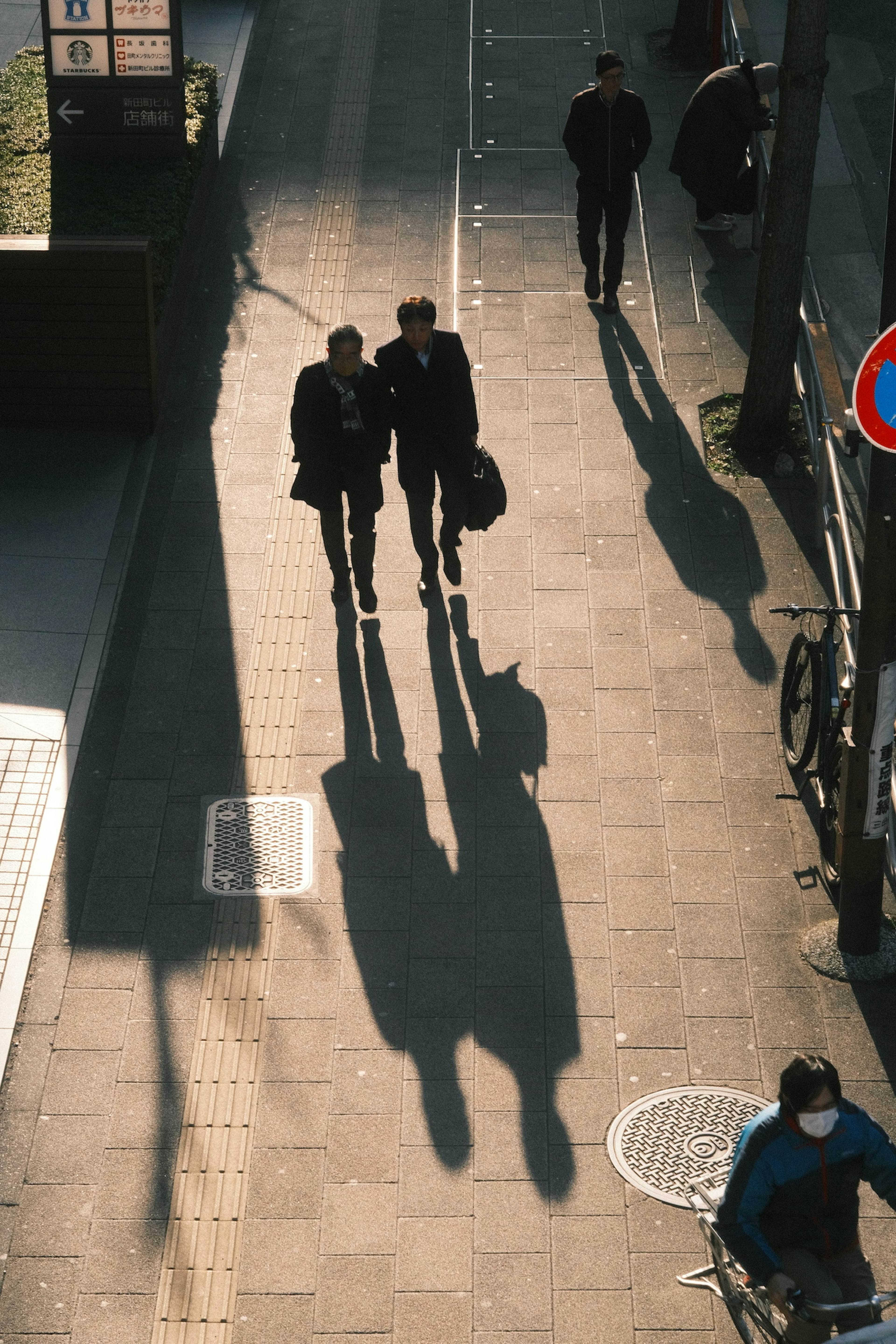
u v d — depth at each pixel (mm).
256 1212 7922
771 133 16938
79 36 15383
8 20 19750
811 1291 6141
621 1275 7605
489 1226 7836
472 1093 8500
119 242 13312
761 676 11336
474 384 14352
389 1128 8320
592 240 14984
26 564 12312
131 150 15719
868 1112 7969
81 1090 8539
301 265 15922
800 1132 6000
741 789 10438
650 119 18266
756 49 19984
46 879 9820
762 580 12219
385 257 16047
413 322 10289
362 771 10602
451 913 9594
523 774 10555
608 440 13719
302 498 11109
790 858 9945
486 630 11758
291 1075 8609
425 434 10953
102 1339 7375
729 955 9305
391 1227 7840
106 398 13695
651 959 9289
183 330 14992
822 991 9062
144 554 12492
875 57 20234
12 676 11305
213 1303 7520
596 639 11664
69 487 13164
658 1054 8719
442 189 17125
